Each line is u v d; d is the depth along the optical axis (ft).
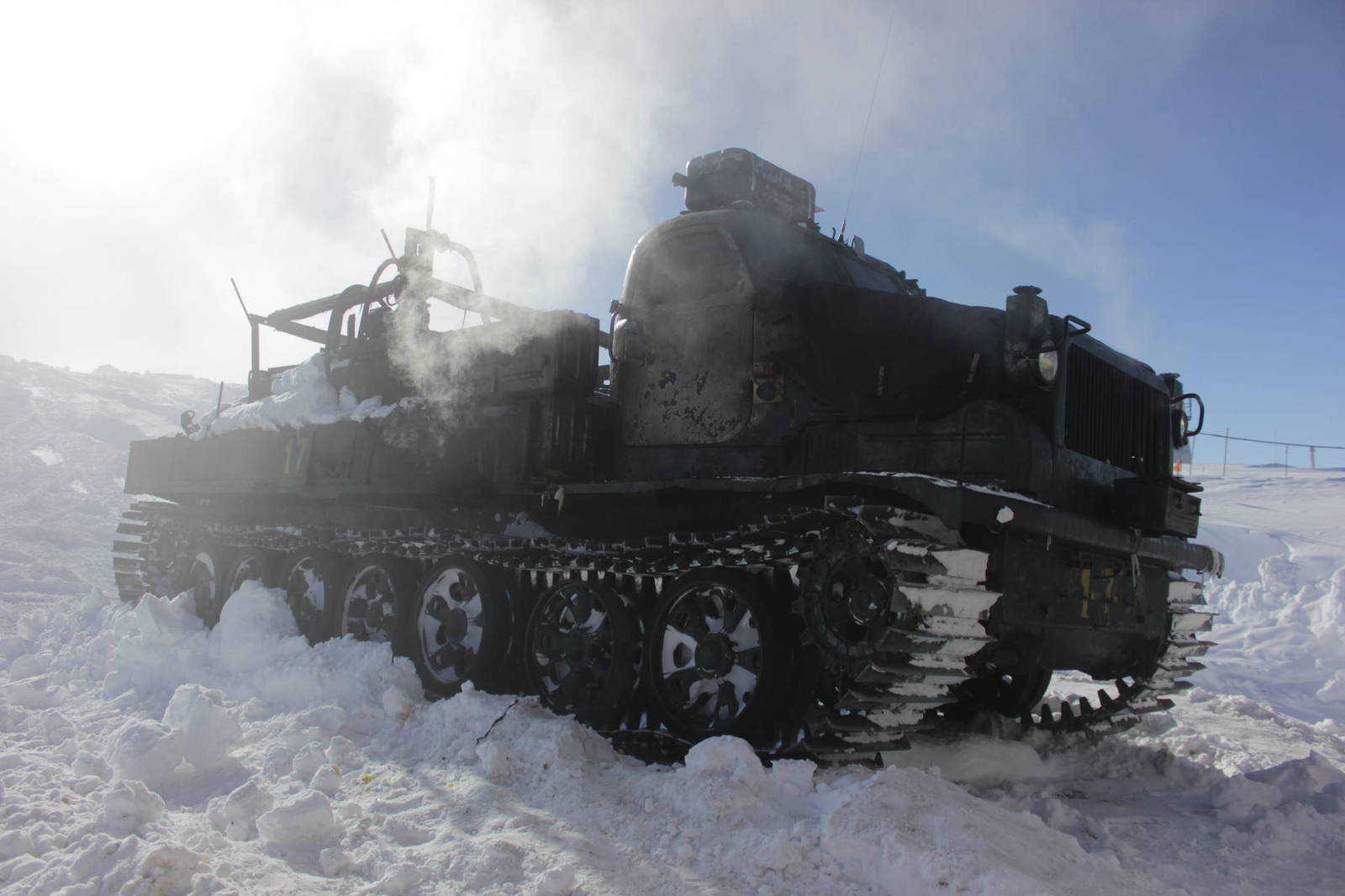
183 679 25.07
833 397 18.45
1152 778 19.47
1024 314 16.60
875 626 15.48
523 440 21.22
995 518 15.33
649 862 12.61
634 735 18.66
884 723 15.87
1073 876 12.17
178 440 34.50
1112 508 18.54
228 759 16.87
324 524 27.99
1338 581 46.83
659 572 19.13
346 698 21.45
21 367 126.93
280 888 11.35
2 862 11.98
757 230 20.53
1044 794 16.46
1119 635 20.44
